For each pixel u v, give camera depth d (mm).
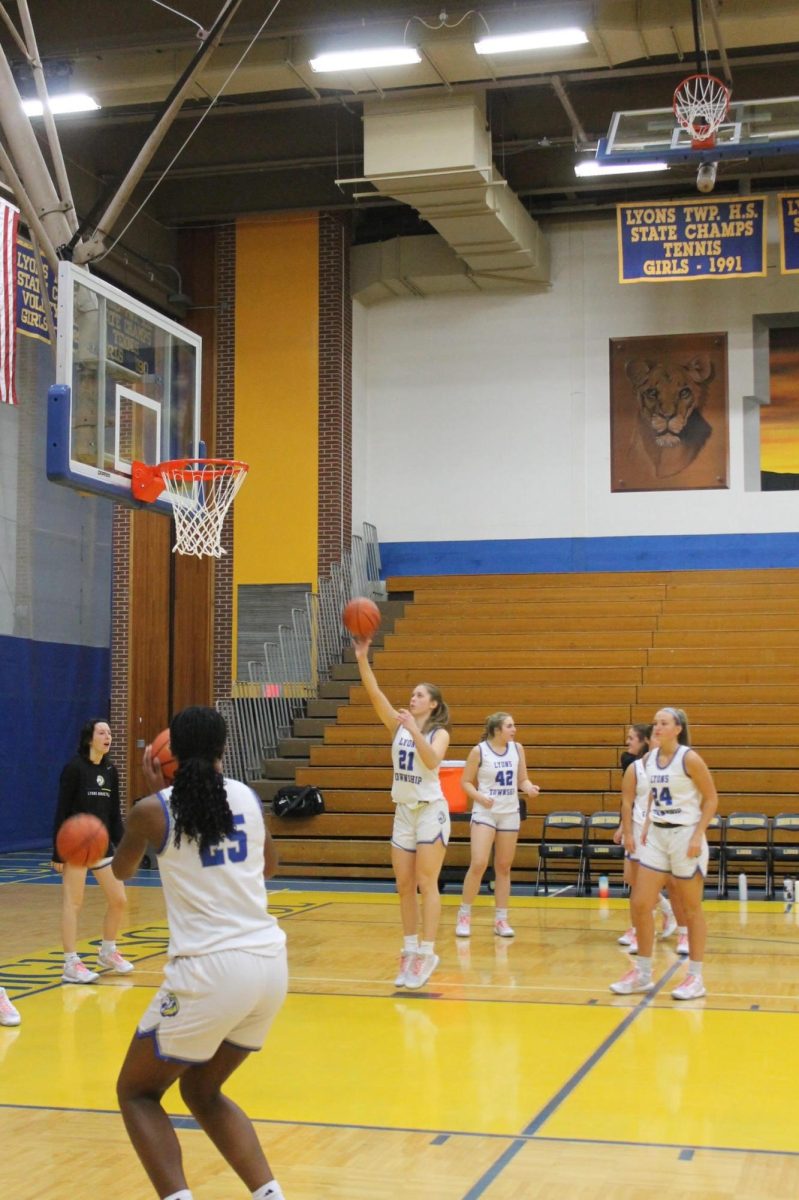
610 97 18469
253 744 18953
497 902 11305
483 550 21453
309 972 9422
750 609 18891
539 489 21359
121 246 19719
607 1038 7227
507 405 21609
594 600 19719
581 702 17516
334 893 14703
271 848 4297
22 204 11312
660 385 21016
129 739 19922
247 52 15078
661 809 8406
